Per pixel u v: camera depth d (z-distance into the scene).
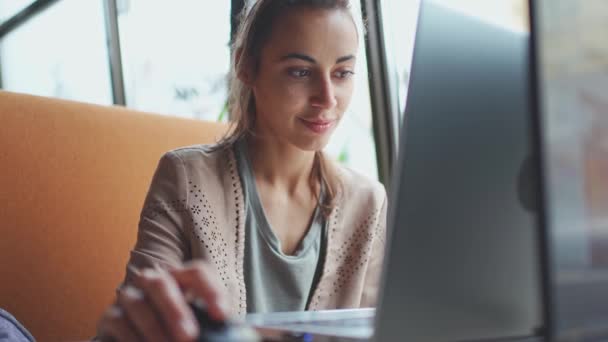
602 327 0.40
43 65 3.04
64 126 1.30
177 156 0.96
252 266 0.96
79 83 2.72
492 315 0.45
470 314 0.45
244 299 0.92
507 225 0.47
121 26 2.45
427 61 0.45
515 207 0.47
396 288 0.42
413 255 0.43
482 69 0.47
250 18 0.99
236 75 1.04
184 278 0.45
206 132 1.54
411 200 0.43
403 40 1.89
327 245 1.01
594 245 0.40
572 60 0.41
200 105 2.17
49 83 2.99
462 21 0.47
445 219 0.44
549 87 0.40
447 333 0.44
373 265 1.07
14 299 1.17
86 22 2.62
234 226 0.95
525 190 0.47
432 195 0.44
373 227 1.06
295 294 0.97
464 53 0.46
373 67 1.93
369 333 0.52
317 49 0.89
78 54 2.71
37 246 1.21
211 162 0.98
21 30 3.23
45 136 1.26
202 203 0.92
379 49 1.92
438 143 0.44
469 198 0.45
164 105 2.32
